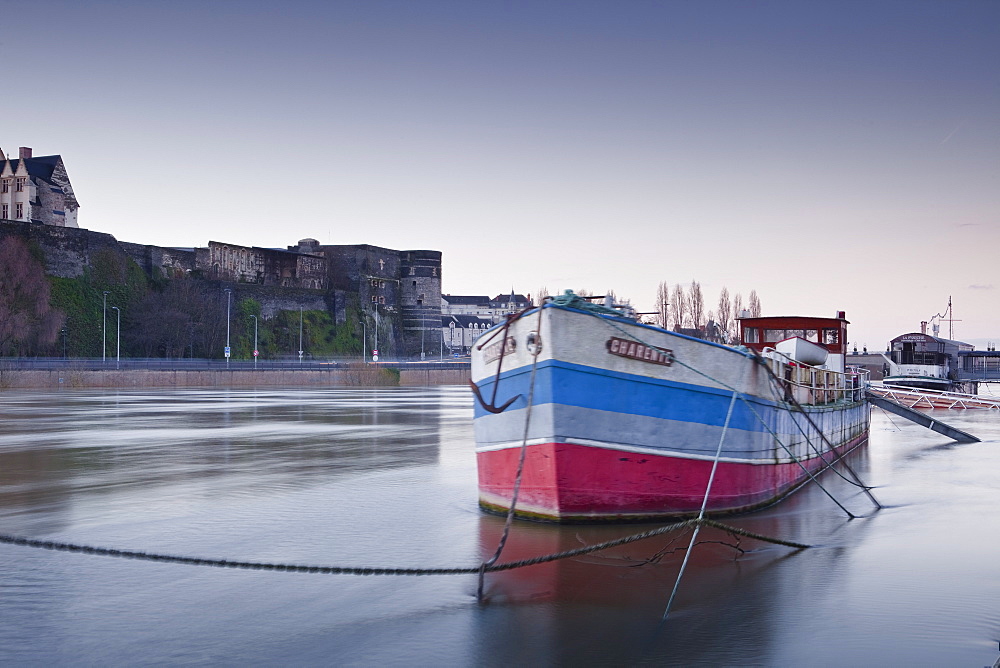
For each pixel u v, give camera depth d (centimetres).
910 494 1964
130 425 4025
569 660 860
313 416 4769
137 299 12250
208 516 1633
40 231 11019
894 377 5956
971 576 1184
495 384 1463
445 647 896
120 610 1020
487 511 1645
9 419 4428
